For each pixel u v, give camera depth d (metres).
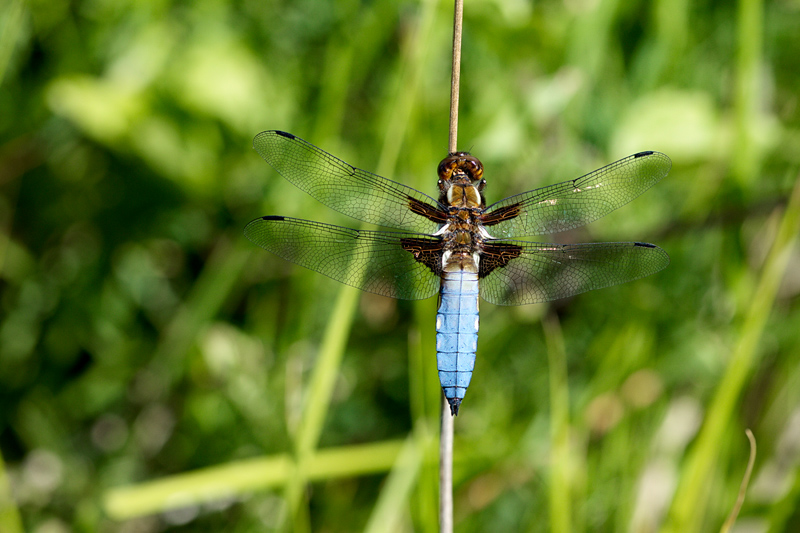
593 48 1.11
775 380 1.10
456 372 1.06
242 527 1.10
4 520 1.08
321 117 1.11
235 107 1.11
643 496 1.09
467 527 1.09
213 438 1.11
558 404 1.07
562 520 1.07
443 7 1.11
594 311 1.11
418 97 1.08
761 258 1.11
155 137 1.11
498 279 1.07
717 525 1.08
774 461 1.09
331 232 1.07
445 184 1.08
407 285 1.07
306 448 1.07
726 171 1.10
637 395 1.10
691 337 1.10
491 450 1.10
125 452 1.11
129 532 1.10
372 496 1.10
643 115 1.11
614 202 1.08
